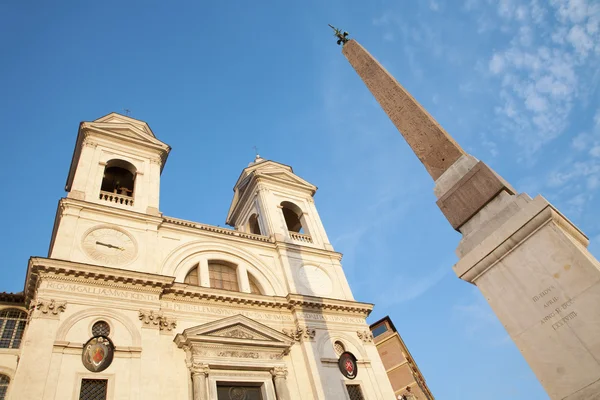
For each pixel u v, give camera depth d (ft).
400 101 34.81
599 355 16.01
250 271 70.13
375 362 67.62
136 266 57.88
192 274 65.10
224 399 51.70
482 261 20.57
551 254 18.60
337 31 45.42
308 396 57.16
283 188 92.38
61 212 59.16
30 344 43.83
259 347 57.36
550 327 17.66
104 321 49.96
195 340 52.70
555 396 16.72
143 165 74.02
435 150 29.63
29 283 51.60
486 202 23.15
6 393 51.16
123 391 45.06
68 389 42.86
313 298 68.08
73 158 75.31
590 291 17.01
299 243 80.79
